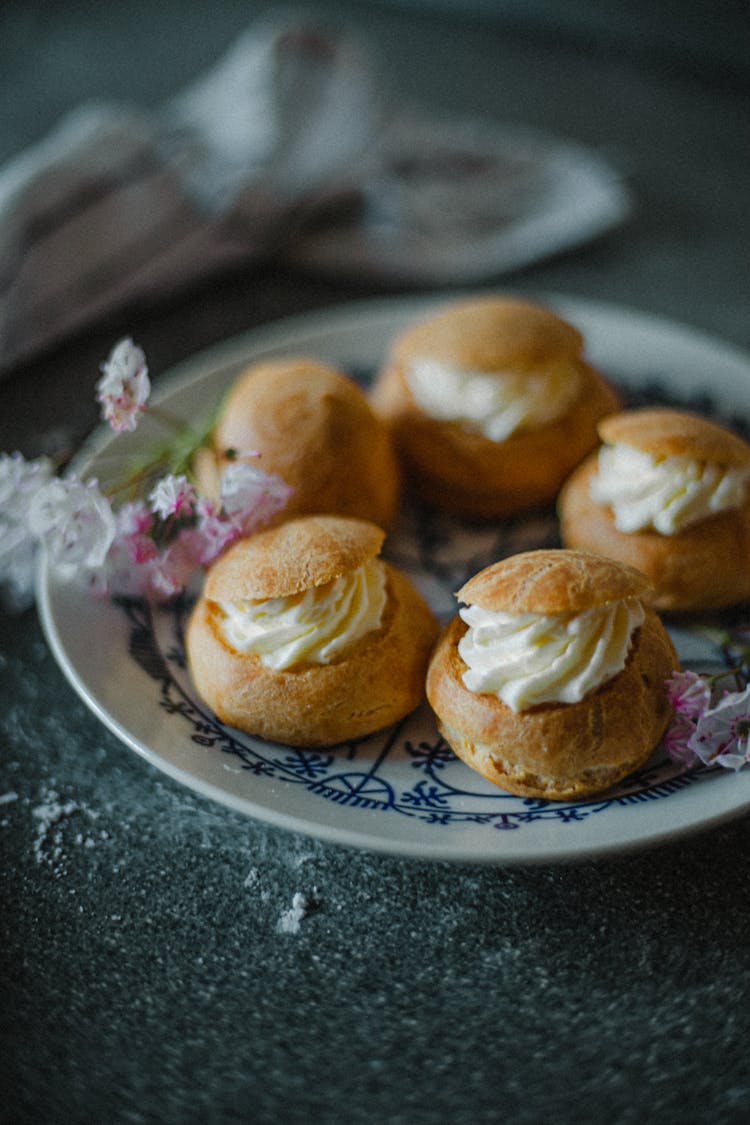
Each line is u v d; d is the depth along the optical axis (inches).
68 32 29.6
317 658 14.5
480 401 17.2
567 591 13.8
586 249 23.2
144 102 26.4
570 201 23.3
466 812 13.9
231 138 22.5
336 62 23.3
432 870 14.0
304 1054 12.7
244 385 17.3
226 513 15.4
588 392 17.6
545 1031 12.8
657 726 14.1
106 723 14.5
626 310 21.8
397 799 14.1
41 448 19.1
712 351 19.3
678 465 15.8
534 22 30.1
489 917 13.6
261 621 14.7
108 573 15.9
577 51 29.4
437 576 17.1
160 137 22.2
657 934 13.4
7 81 27.4
